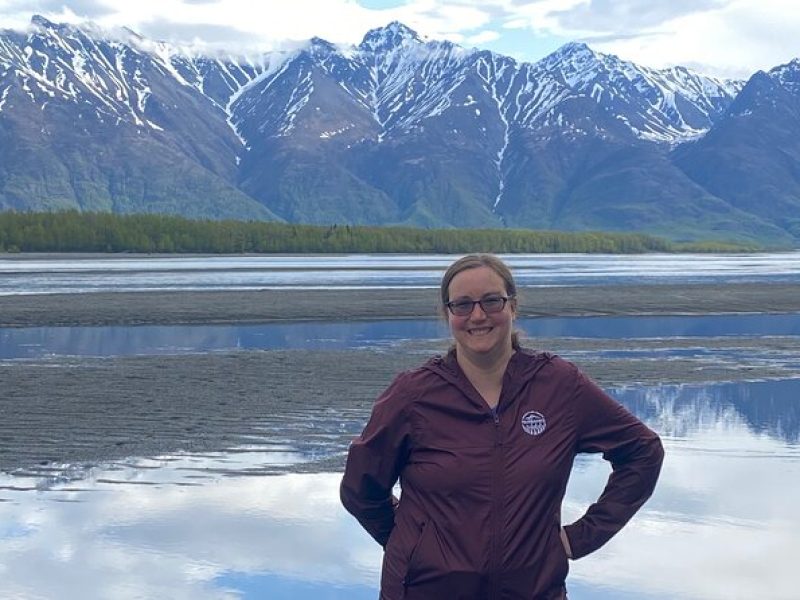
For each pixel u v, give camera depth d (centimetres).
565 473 459
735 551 945
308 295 4484
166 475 1213
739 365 2372
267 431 1495
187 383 2005
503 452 452
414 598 461
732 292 5016
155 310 3750
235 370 2209
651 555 931
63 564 887
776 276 7106
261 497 1115
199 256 11788
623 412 471
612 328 3409
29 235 12394
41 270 7138
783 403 1820
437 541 454
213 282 5578
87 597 810
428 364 473
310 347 2723
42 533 978
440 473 452
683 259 13200
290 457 1320
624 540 972
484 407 454
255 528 1000
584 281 6100
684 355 2578
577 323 3600
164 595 823
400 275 6612
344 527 1009
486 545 446
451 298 463
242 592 830
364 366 2291
